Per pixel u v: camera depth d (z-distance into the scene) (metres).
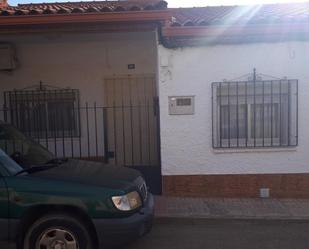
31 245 4.79
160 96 7.86
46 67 9.82
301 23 7.44
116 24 7.64
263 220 6.77
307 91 7.80
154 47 9.47
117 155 10.09
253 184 7.92
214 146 7.90
